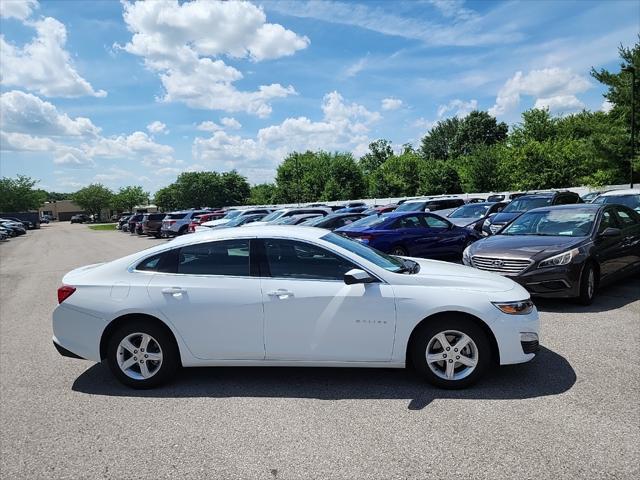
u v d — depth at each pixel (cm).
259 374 463
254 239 442
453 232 1216
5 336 682
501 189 4534
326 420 361
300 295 414
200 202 8006
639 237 823
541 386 406
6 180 8312
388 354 411
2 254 2461
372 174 5809
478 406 373
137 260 451
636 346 498
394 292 409
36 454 331
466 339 404
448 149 8388
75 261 1870
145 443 339
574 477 276
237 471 298
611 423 337
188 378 461
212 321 423
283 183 6462
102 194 10281
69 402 420
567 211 798
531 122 4931
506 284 434
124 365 439
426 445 318
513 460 296
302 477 288
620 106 3036
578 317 618
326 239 451
